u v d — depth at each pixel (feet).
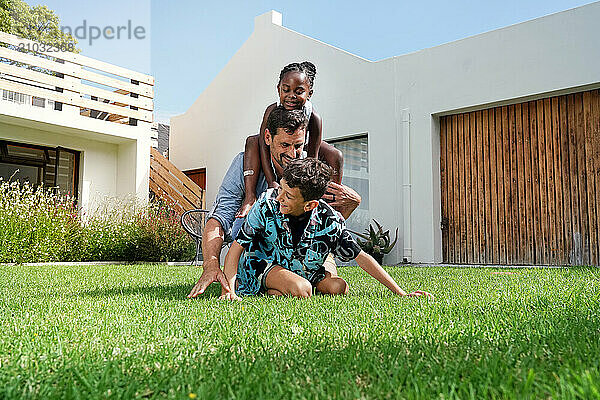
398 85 27.91
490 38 24.63
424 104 26.89
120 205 30.25
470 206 25.66
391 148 27.99
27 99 31.17
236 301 8.29
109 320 6.08
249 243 9.39
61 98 28.43
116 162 32.89
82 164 31.48
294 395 2.89
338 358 3.91
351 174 30.32
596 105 22.20
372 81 29.04
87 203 31.30
